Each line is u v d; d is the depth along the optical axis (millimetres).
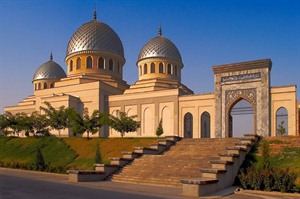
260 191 16234
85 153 32281
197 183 15008
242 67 36500
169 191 16438
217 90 37781
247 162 20125
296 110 34719
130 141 32938
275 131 35188
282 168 19172
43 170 26969
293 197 14938
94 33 53500
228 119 36719
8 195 13281
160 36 57906
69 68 54688
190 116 45000
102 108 49188
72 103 48969
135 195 14695
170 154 25344
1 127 44656
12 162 30672
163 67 53906
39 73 64875
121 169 22594
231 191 16484
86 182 19875
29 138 39969
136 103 48812
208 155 22312
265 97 34812
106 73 53062
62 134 46938
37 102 54031
